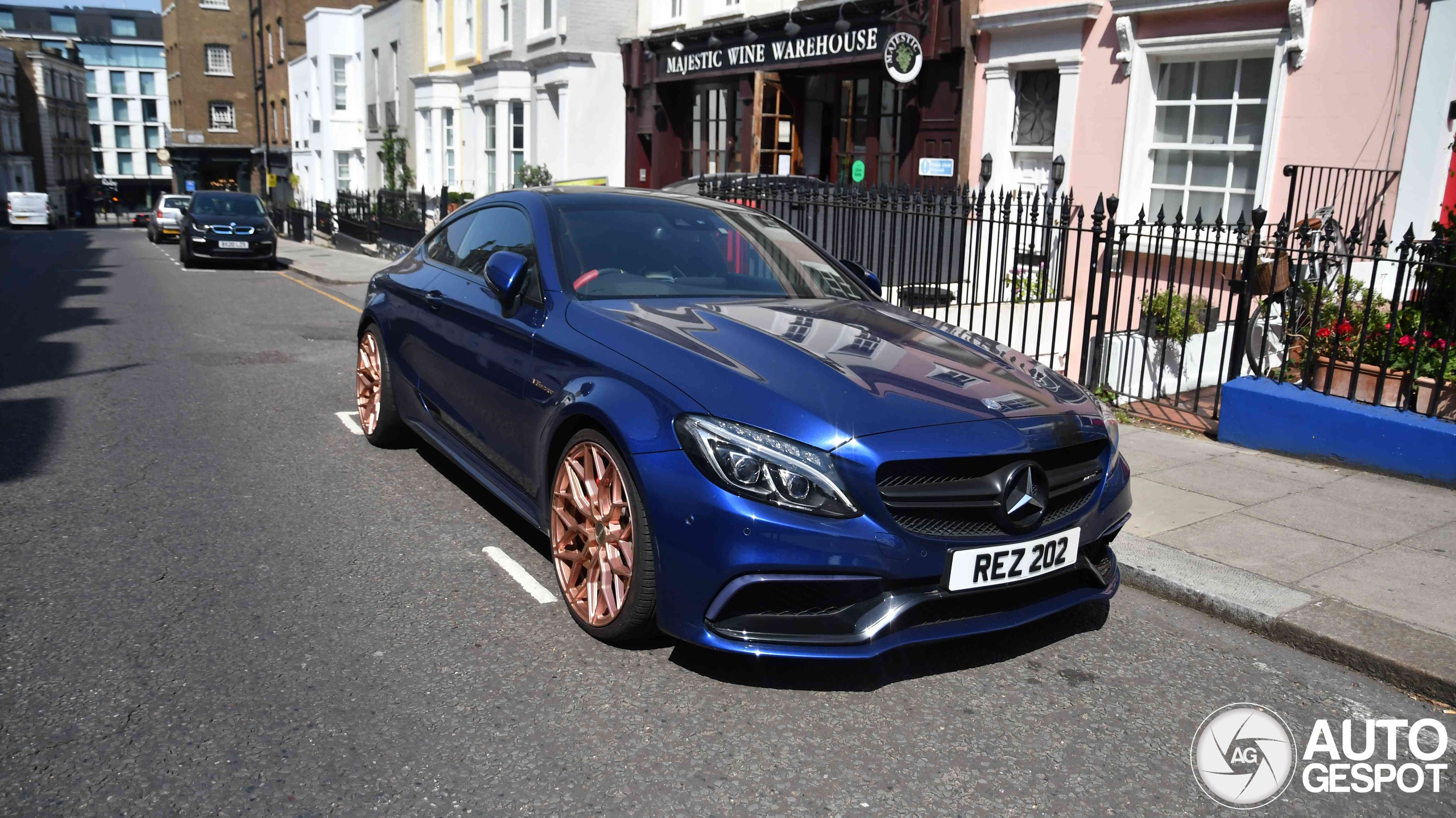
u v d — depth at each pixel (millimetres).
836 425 2934
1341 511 4906
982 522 3057
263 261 20281
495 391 4121
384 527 4539
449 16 26109
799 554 2844
